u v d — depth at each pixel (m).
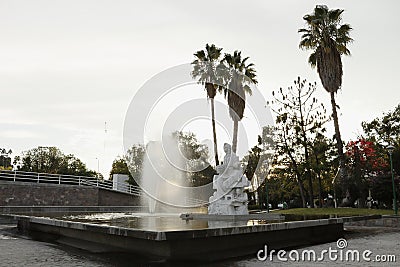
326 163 29.33
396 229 16.61
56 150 65.62
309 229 11.23
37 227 13.12
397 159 30.58
